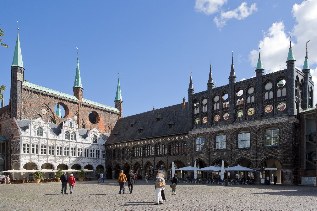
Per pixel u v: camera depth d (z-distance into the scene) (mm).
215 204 24500
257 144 63312
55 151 90438
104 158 104250
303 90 63656
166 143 84875
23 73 92250
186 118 84125
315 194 33781
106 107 116375
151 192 37781
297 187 48438
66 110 104000
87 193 37375
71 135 95750
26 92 92188
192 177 75312
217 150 71062
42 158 87062
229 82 70562
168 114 92312
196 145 76188
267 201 26422
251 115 65938
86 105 109188
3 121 87812
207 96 75312
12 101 89250
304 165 57625
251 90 66875
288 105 59469
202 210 20969
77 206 24031
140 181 72875
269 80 63688
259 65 65438
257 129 63656
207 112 74812
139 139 92875
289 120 58719
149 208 22328
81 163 97125
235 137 67688
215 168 61906
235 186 51594
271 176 66188
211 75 75438
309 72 65125
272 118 61500
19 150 82688
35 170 78250
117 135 105188
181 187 48406
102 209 22031
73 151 95562
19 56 91562
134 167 94625
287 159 58250
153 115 98125
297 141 59031
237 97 69375
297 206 22547
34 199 30297
